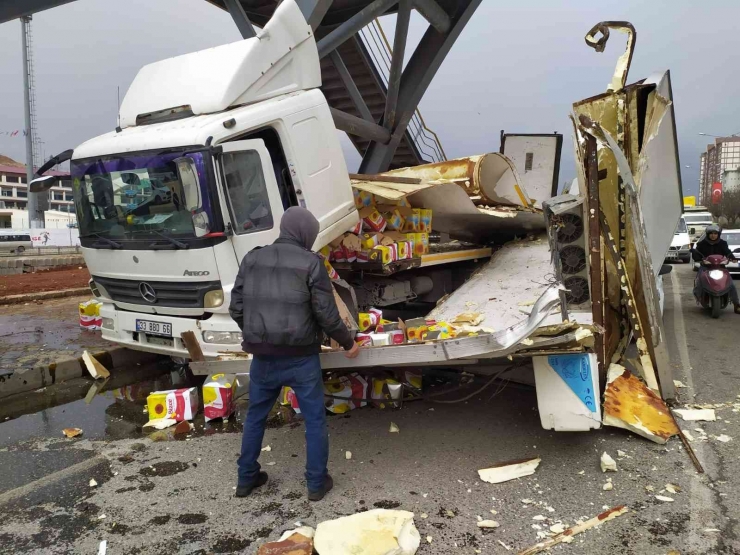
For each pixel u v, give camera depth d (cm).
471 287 648
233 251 497
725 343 768
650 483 374
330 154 602
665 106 513
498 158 816
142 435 486
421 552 302
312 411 356
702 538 310
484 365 470
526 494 363
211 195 479
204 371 485
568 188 723
